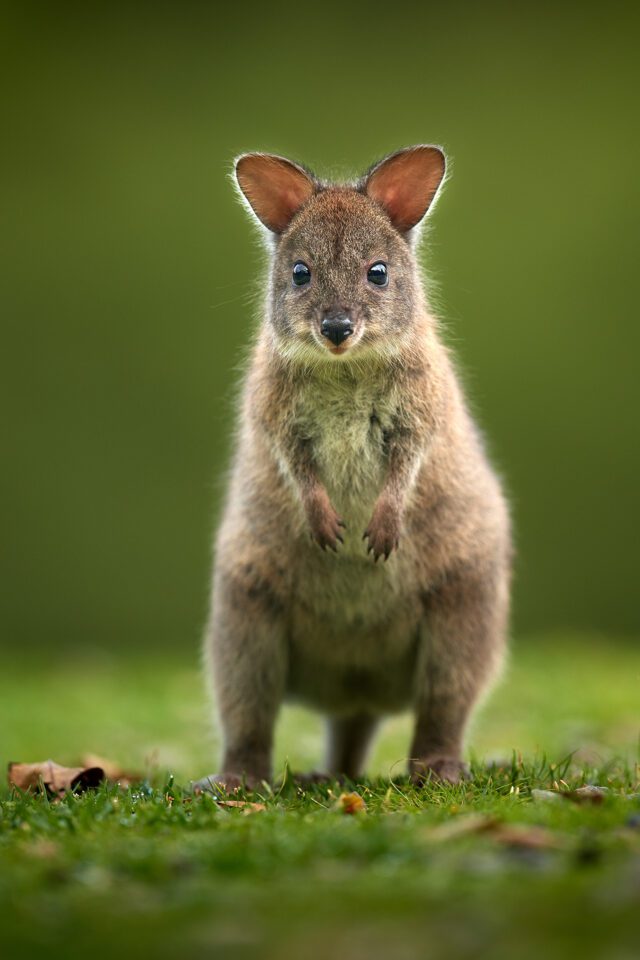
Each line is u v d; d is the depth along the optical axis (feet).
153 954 16.70
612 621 89.15
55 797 28.09
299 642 32.60
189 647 87.45
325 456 31.55
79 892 19.07
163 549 88.89
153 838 22.36
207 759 39.34
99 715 47.93
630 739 39.50
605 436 90.53
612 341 91.76
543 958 15.99
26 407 90.99
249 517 32.01
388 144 97.76
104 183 96.89
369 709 34.45
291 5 105.70
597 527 89.71
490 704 46.70
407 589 31.58
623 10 103.04
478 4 104.73
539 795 25.84
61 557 88.58
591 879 18.56
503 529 33.14
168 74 101.76
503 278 93.15
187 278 94.02
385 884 18.79
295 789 29.01
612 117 98.37
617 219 94.43
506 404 91.04
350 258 31.68
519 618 88.74
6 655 80.18
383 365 31.17
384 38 103.60
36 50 102.37
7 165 97.40
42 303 93.04
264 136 98.53
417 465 31.07
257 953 16.60
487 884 18.53
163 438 90.89
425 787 27.53
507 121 98.37
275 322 32.12
